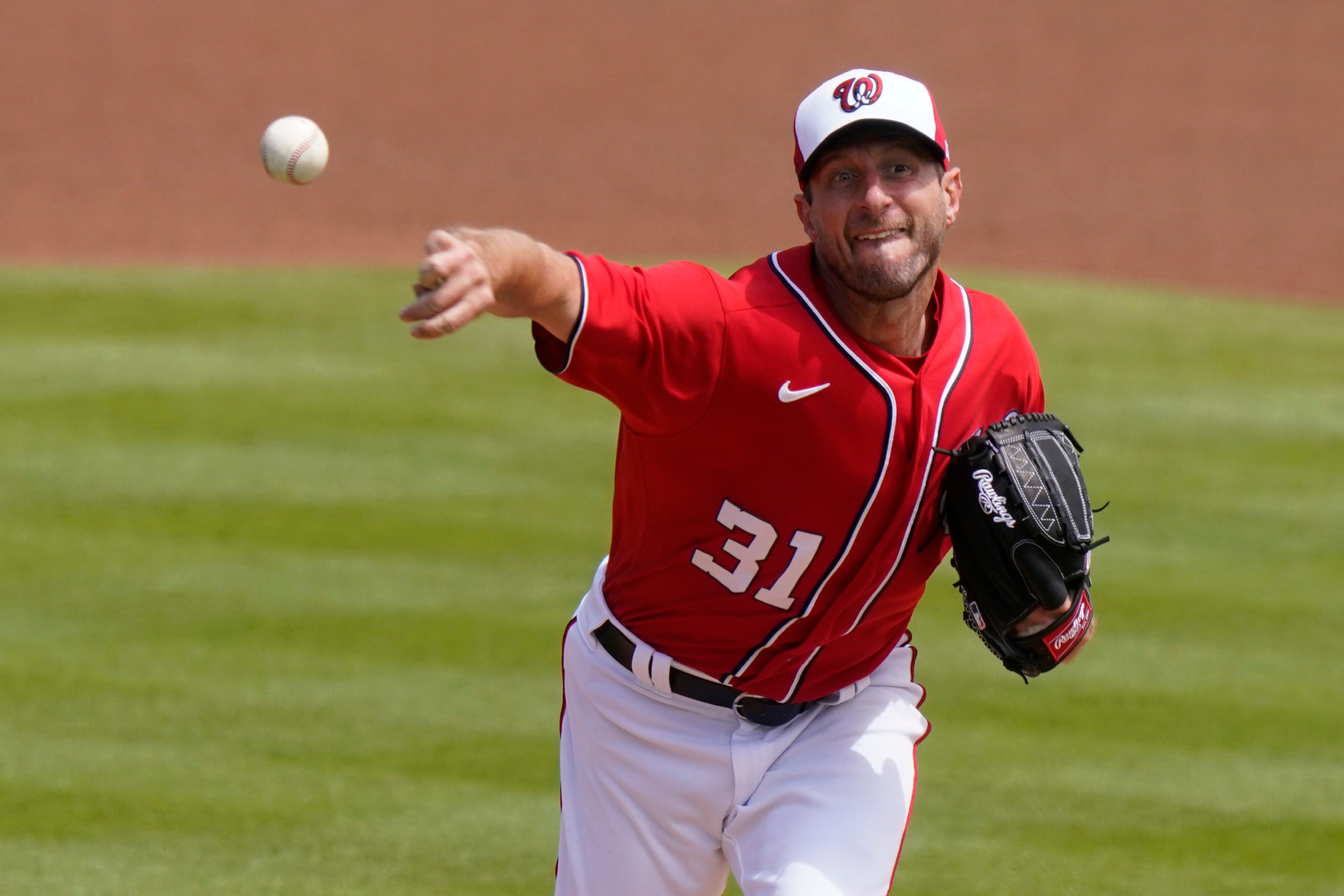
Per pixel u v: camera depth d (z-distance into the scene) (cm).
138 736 2172
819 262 1244
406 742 2178
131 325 4416
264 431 3600
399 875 1809
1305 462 3638
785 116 8106
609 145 7606
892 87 1198
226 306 4609
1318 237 6419
